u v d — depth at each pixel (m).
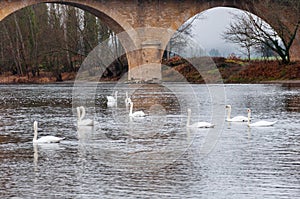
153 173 18.06
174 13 70.69
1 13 64.38
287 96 46.50
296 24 69.12
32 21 88.06
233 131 26.53
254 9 72.12
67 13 85.38
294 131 26.39
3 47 89.50
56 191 16.09
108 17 69.19
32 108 39.91
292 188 16.17
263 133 25.84
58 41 85.94
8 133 26.72
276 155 20.53
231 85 63.69
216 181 16.97
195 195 15.62
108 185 16.66
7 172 18.28
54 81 85.44
